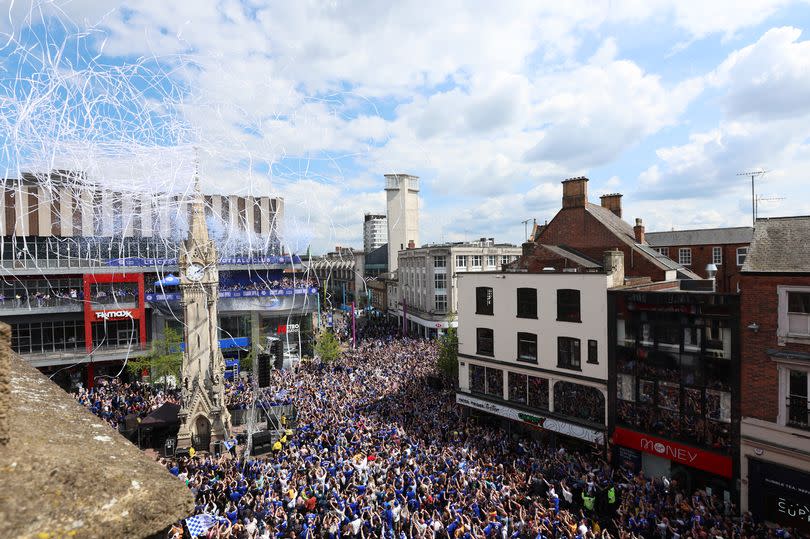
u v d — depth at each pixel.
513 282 31.28
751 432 20.69
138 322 47.31
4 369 3.98
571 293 28.27
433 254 69.69
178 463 25.73
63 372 44.50
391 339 62.38
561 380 28.84
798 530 19.30
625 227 44.97
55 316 44.41
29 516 3.25
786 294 19.70
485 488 20.73
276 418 31.23
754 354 20.69
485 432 29.83
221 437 29.95
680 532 18.48
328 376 43.28
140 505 3.83
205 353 30.61
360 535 16.67
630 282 30.55
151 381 42.88
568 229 41.31
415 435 28.50
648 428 24.73
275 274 55.31
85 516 3.51
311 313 56.22
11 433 4.11
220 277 52.38
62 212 40.06
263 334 54.00
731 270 54.44
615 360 26.06
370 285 100.56
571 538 16.73
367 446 25.70
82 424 5.30
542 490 21.92
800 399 19.41
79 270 43.19
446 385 39.94
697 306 22.72
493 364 32.50
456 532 16.03
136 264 45.97
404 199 91.44
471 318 33.91
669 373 23.91
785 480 19.72
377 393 37.78
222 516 18.23
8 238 39.31
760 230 22.28
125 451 4.80
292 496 19.31
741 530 18.67
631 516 18.84
